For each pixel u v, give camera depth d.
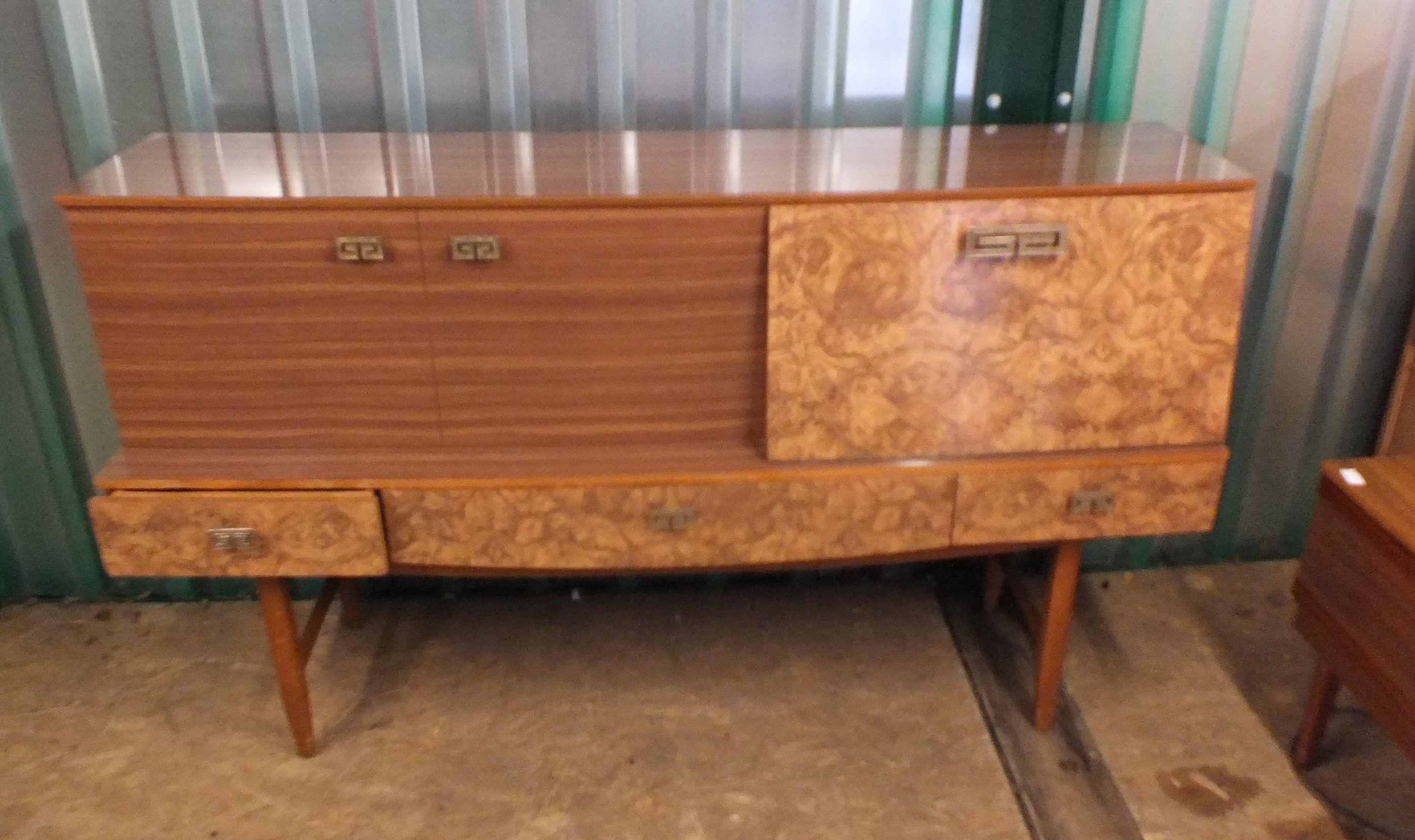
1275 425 2.42
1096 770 1.95
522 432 1.73
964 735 2.04
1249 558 2.53
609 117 2.07
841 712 2.10
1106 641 2.28
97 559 2.38
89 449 2.28
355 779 1.95
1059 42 2.04
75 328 2.17
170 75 1.99
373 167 1.72
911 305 1.63
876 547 1.77
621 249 1.60
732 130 2.03
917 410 1.70
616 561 1.76
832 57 2.03
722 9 1.98
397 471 1.70
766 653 2.25
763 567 1.90
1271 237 2.25
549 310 1.64
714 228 1.58
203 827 1.85
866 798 1.90
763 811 1.88
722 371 1.70
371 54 1.99
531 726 2.06
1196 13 2.05
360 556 1.72
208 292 1.61
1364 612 1.70
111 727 2.07
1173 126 2.14
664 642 2.28
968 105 2.10
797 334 1.64
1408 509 1.66
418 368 1.67
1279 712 2.10
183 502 1.67
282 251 1.59
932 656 2.24
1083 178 1.64
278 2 1.94
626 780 1.94
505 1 1.96
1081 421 1.73
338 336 1.65
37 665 2.23
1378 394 2.40
